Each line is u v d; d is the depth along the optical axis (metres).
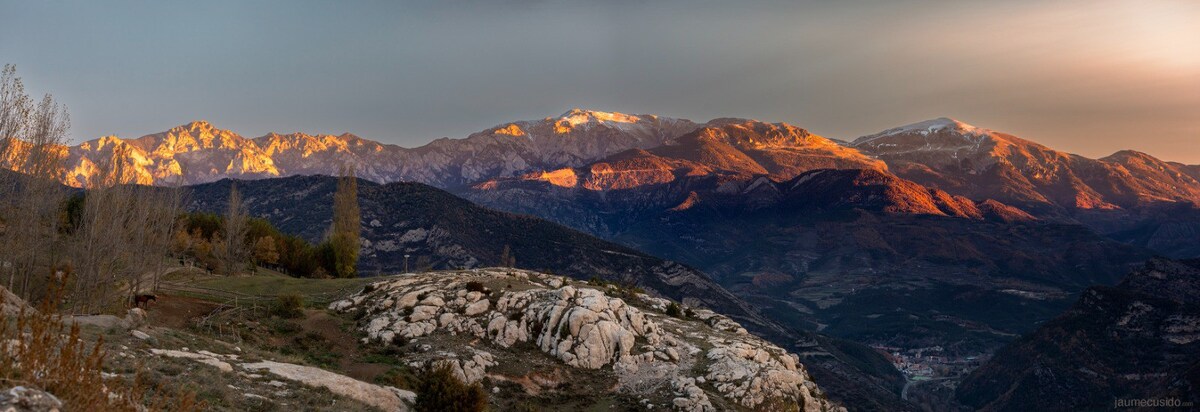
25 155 62.19
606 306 69.69
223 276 90.81
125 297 67.50
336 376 39.06
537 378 60.53
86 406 16.47
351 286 81.88
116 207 64.56
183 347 37.28
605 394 59.78
